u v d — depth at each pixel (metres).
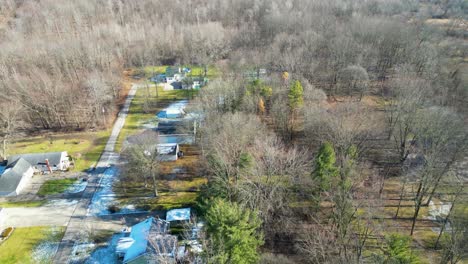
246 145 53.44
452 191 51.44
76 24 131.88
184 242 45.28
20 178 59.78
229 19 134.00
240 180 46.97
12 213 54.53
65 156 67.31
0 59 92.31
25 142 75.25
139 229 47.31
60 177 62.97
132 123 81.50
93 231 50.47
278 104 65.44
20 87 78.81
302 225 46.78
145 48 114.44
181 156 67.44
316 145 61.25
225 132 51.91
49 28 127.06
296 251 43.22
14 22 136.38
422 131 52.12
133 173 62.38
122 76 106.62
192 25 126.69
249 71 85.44
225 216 35.22
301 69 83.31
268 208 43.56
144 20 135.62
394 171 57.81
